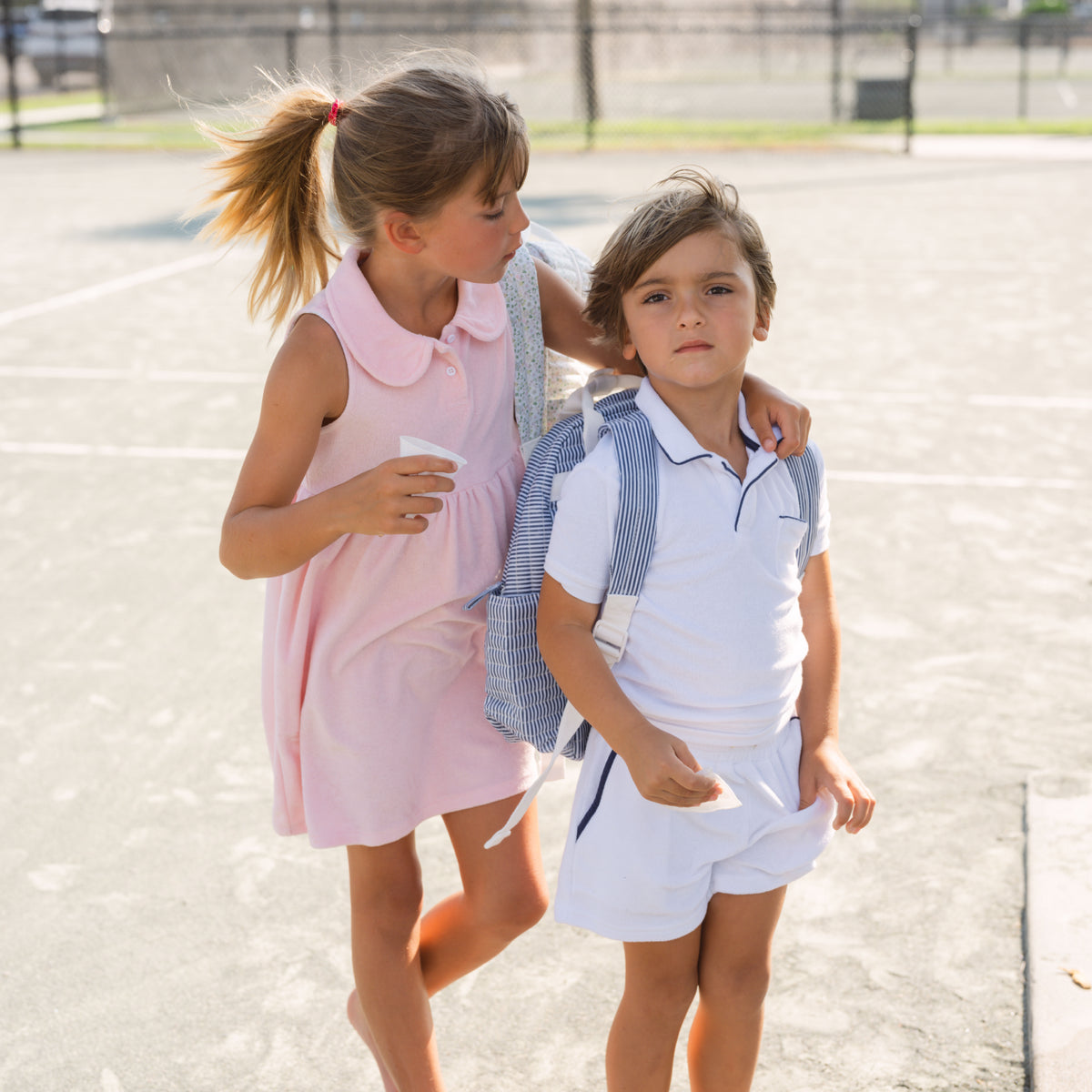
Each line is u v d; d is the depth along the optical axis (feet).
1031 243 39.63
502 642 6.40
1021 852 9.78
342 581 6.66
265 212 6.93
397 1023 6.98
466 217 6.15
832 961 8.66
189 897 9.60
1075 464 19.13
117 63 89.20
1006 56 131.34
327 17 96.32
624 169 59.21
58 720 12.24
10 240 43.01
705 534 6.15
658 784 5.82
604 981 8.64
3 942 9.08
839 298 32.19
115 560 16.14
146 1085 7.77
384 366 6.38
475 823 7.11
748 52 112.68
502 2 99.71
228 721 12.23
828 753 6.64
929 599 14.46
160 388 24.40
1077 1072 7.43
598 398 6.71
